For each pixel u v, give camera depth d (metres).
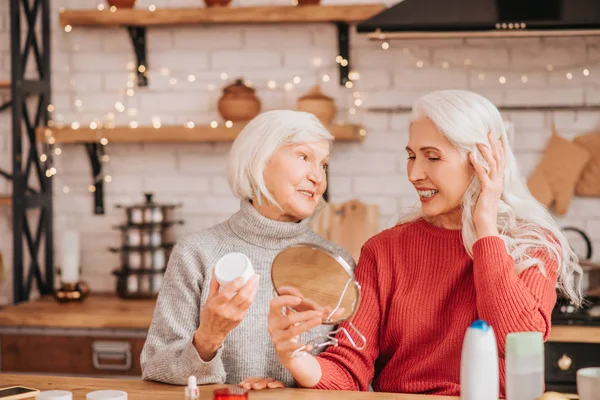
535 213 1.80
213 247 1.85
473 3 2.98
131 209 3.43
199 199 3.67
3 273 3.71
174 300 1.81
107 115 3.70
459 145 1.71
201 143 3.66
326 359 1.75
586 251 3.42
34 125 3.72
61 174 3.73
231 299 1.49
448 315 1.74
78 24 3.53
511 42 3.46
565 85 3.43
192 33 3.64
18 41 3.49
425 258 1.79
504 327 1.59
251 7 3.40
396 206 3.54
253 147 1.82
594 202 3.42
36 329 3.21
